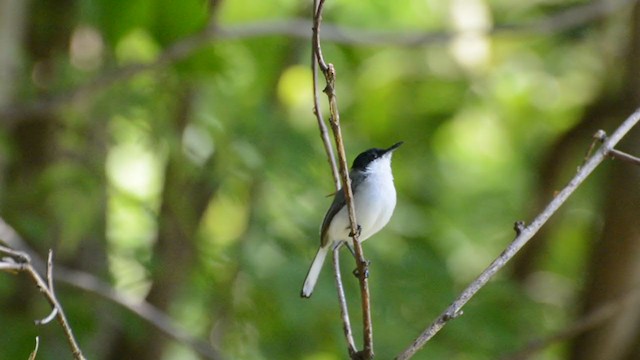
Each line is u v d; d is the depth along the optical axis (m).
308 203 12.95
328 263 12.36
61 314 5.92
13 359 11.09
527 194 16.86
